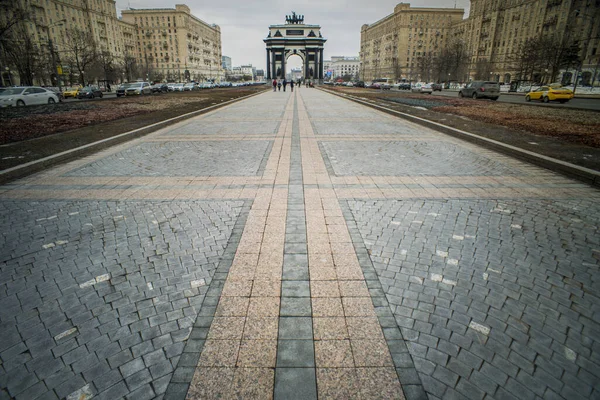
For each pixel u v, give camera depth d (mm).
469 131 10250
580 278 2896
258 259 3152
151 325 2354
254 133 10539
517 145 7988
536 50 50188
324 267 3016
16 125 12758
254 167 6445
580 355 2111
